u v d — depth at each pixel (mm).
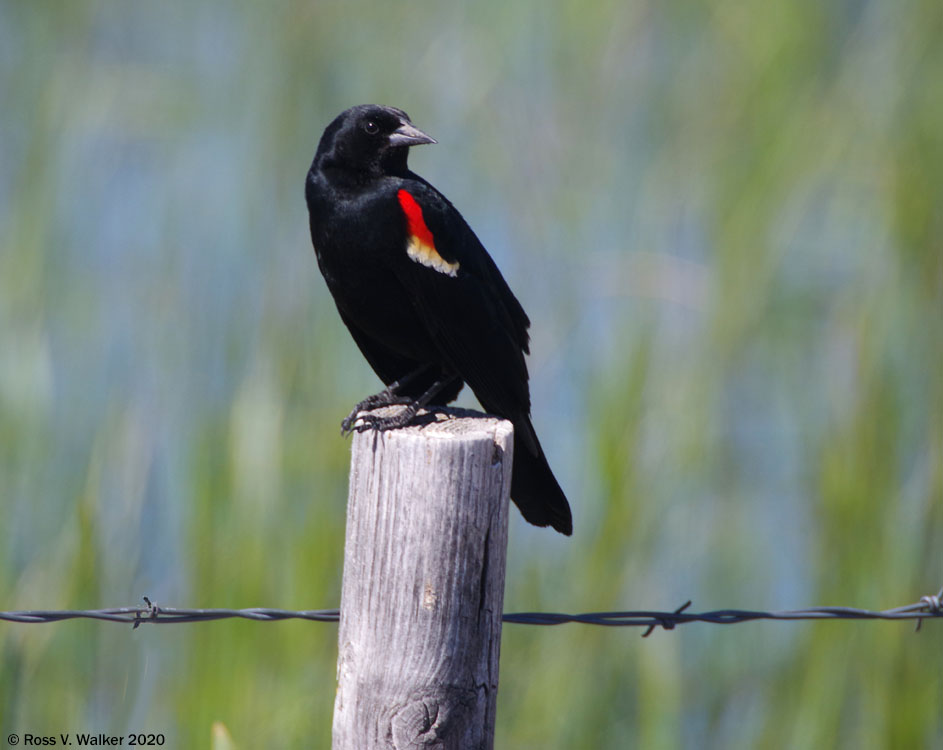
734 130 12469
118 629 9070
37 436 9766
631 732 9422
